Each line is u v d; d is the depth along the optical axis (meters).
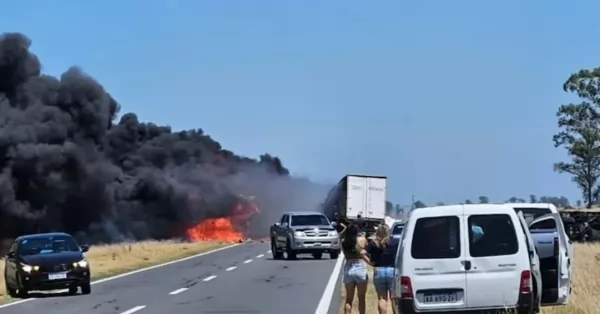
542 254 14.95
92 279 29.25
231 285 25.19
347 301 15.10
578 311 14.66
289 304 19.56
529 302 12.59
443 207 12.91
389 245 15.01
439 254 12.75
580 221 49.47
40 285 23.27
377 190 55.34
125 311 18.89
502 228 12.77
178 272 31.67
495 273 12.64
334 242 37.75
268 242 69.12
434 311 12.66
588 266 23.53
